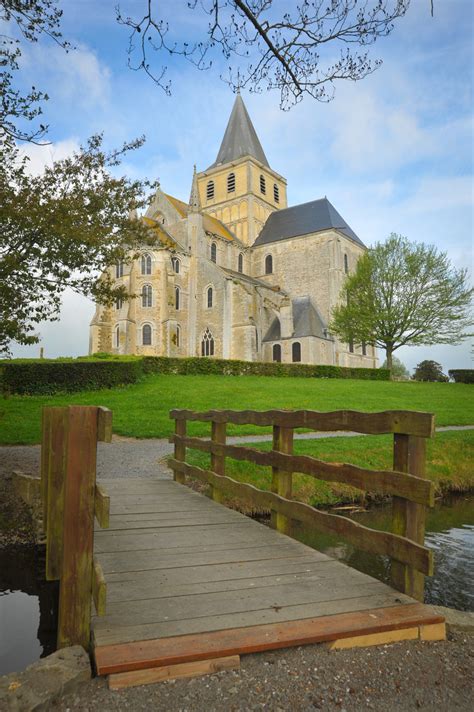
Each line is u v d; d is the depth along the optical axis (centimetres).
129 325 4006
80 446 290
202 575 392
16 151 1047
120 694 247
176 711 234
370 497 1020
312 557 440
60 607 282
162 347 4091
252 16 589
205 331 4491
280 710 236
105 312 4278
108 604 332
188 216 4712
